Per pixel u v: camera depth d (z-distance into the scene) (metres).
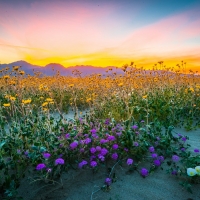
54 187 2.20
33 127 3.02
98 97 6.02
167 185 2.23
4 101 5.12
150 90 6.27
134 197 2.06
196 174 2.20
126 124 3.24
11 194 1.80
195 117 4.85
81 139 2.88
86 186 2.22
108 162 2.67
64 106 6.16
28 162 2.54
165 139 3.01
